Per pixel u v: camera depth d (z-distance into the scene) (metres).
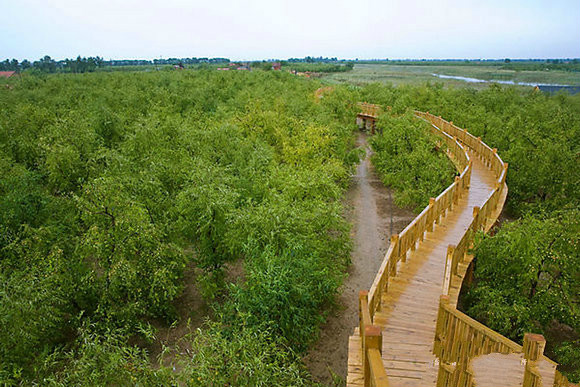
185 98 35.31
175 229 13.21
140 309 11.02
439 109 34.91
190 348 11.28
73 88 40.97
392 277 9.41
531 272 9.15
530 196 19.11
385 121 27.16
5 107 29.20
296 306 10.80
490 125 26.72
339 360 11.07
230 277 14.85
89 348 6.82
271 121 27.05
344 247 15.09
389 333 7.41
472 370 4.59
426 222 11.76
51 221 13.52
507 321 9.23
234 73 58.31
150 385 6.43
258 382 6.63
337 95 40.56
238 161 19.25
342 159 25.17
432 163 20.03
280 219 11.80
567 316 9.23
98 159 15.86
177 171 16.25
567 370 10.34
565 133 21.27
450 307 6.06
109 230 10.98
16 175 15.02
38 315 9.15
